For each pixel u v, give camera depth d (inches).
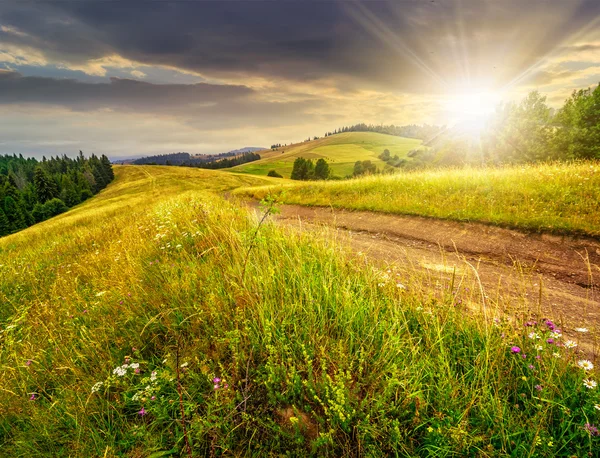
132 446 75.7
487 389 76.0
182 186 2399.1
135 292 135.0
